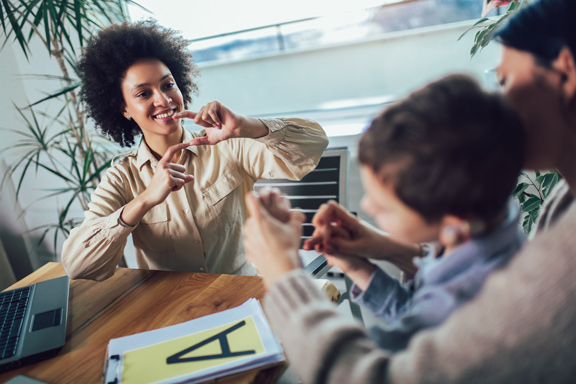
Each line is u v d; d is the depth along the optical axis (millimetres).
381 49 4441
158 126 1131
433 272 466
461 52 2504
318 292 441
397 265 691
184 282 975
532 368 312
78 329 833
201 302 874
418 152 384
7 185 2293
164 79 1119
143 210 987
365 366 363
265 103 5246
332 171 1442
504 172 390
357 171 1899
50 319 855
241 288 914
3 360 730
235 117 1019
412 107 398
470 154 375
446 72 441
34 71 2160
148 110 1114
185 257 1201
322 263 1137
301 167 1200
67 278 1044
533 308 308
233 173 1229
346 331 391
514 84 468
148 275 1031
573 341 301
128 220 986
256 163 1232
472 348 323
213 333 732
